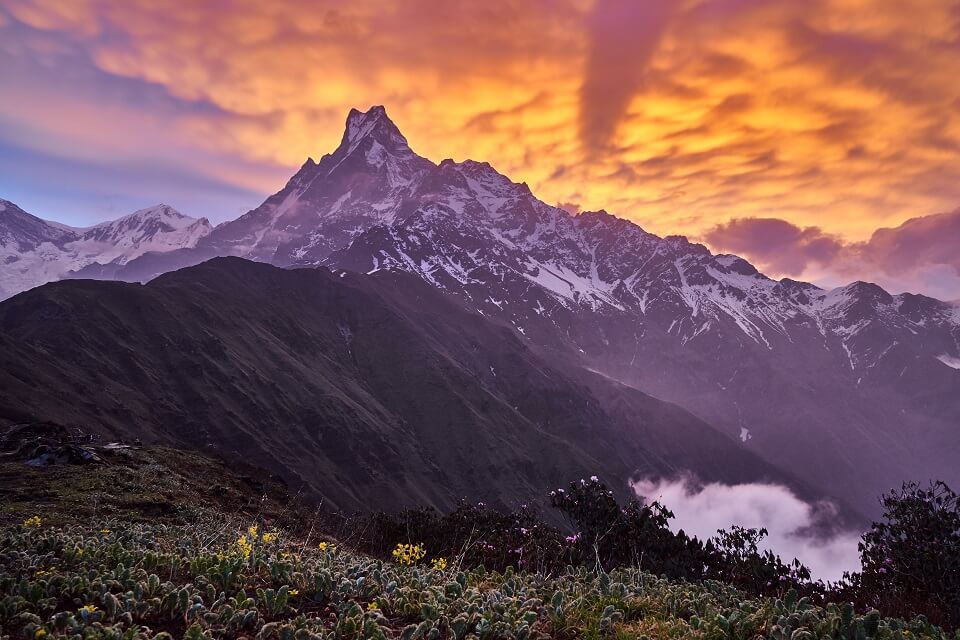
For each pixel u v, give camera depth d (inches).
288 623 295.0
